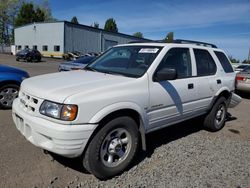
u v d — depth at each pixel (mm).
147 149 4574
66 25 42688
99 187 3346
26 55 31266
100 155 3402
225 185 3531
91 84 3492
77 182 3426
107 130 3395
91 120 3189
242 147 4926
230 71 5984
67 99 3092
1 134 4852
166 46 4355
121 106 3453
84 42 45781
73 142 3092
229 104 6086
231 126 6324
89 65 4824
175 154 4426
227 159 4344
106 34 49562
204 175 3768
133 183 3477
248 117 7379
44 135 3160
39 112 3238
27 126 3385
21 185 3270
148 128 4020
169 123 4453
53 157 4031
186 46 4805
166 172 3797
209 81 5156
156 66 4043
